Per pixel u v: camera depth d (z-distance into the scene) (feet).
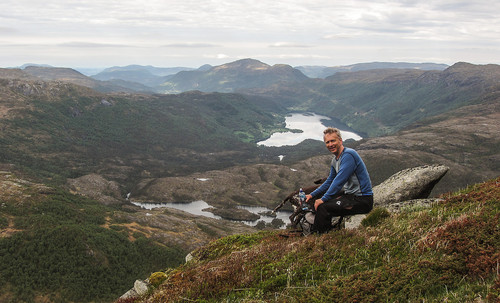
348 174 21.52
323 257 19.07
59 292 316.19
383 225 21.57
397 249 18.28
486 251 15.21
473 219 18.60
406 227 20.68
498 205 21.15
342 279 15.84
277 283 17.66
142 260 396.37
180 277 23.41
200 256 30.48
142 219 515.50
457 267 15.07
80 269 344.49
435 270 15.28
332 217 25.29
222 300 17.38
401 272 15.38
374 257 18.06
